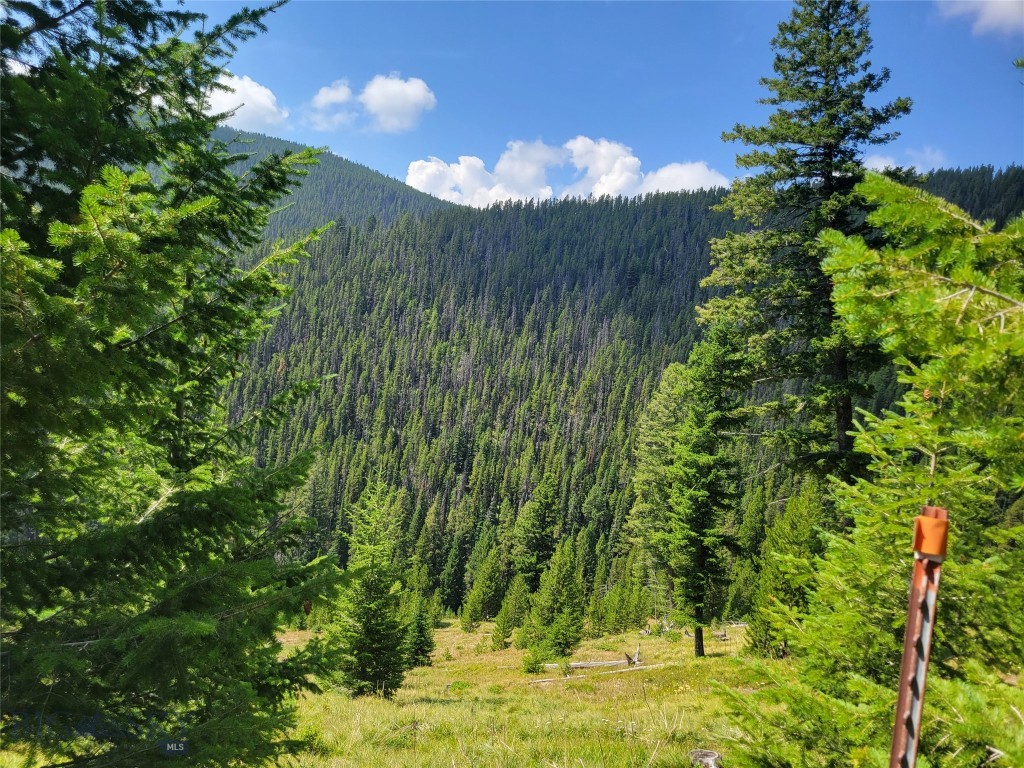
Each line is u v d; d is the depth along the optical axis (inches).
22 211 126.8
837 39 449.7
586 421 5295.3
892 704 127.3
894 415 161.3
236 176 192.1
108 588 136.6
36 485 125.4
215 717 146.4
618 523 3169.3
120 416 127.2
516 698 676.7
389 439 4906.5
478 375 6505.9
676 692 642.2
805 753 145.2
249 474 181.8
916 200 83.2
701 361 834.8
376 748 364.5
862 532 172.4
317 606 147.1
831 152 462.9
